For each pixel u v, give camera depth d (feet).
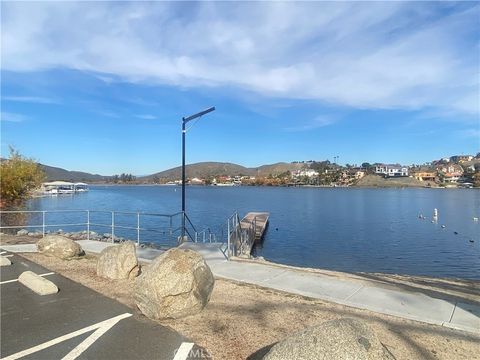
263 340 19.12
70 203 249.55
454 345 18.78
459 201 297.33
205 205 246.68
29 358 17.16
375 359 12.75
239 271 33.14
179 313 21.81
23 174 133.59
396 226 140.77
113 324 21.07
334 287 28.30
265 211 205.67
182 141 60.03
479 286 39.22
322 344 13.16
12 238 57.16
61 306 24.11
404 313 22.94
